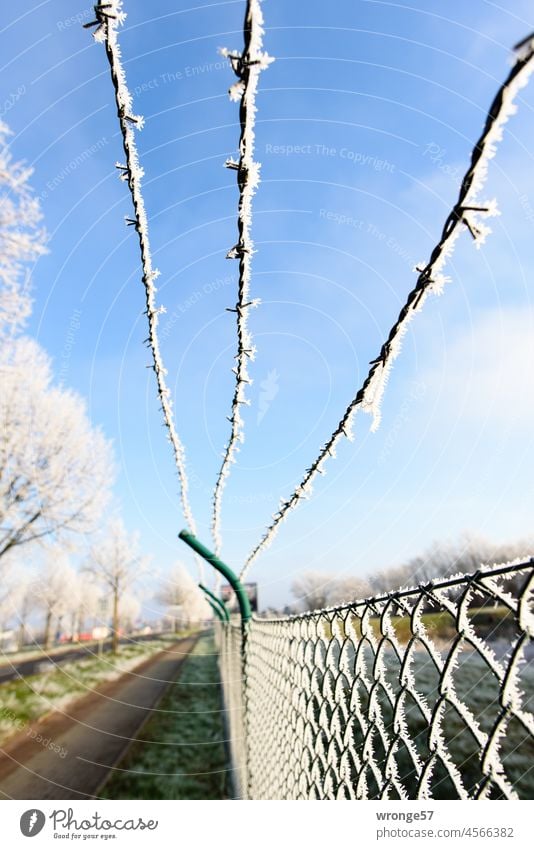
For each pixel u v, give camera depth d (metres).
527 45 0.46
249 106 0.77
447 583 0.53
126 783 4.86
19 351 9.31
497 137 0.53
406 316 0.78
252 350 1.28
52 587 18.06
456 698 0.51
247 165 0.88
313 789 1.07
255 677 2.18
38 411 10.17
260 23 0.68
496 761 0.45
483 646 0.47
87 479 11.59
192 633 43.00
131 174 1.07
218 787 4.29
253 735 2.19
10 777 5.63
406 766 2.34
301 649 1.29
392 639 0.69
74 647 22.12
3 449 9.71
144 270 1.32
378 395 0.92
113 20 0.82
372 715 0.76
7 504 9.89
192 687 11.30
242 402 1.43
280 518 1.62
